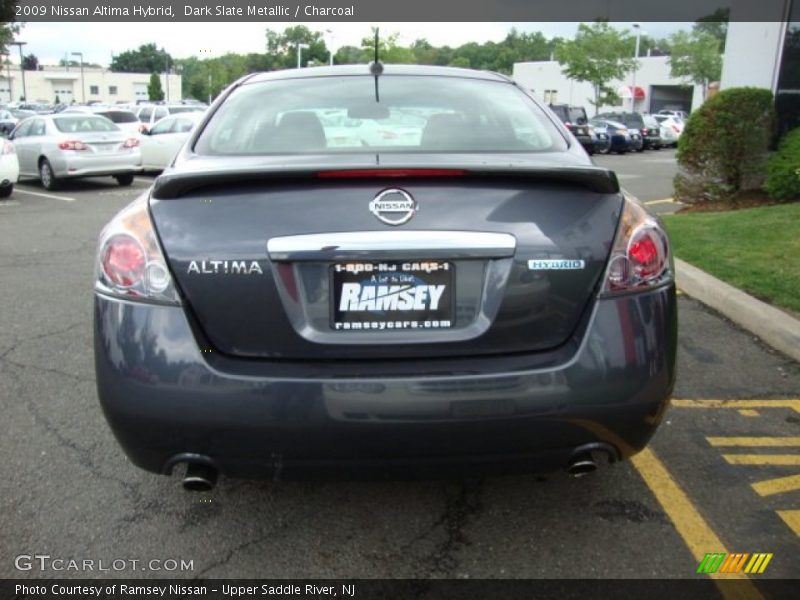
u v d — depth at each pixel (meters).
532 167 2.30
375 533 2.72
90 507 2.87
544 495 2.96
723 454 3.28
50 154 14.42
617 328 2.30
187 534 2.71
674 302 2.47
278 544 2.65
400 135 2.88
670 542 2.65
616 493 2.97
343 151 2.74
